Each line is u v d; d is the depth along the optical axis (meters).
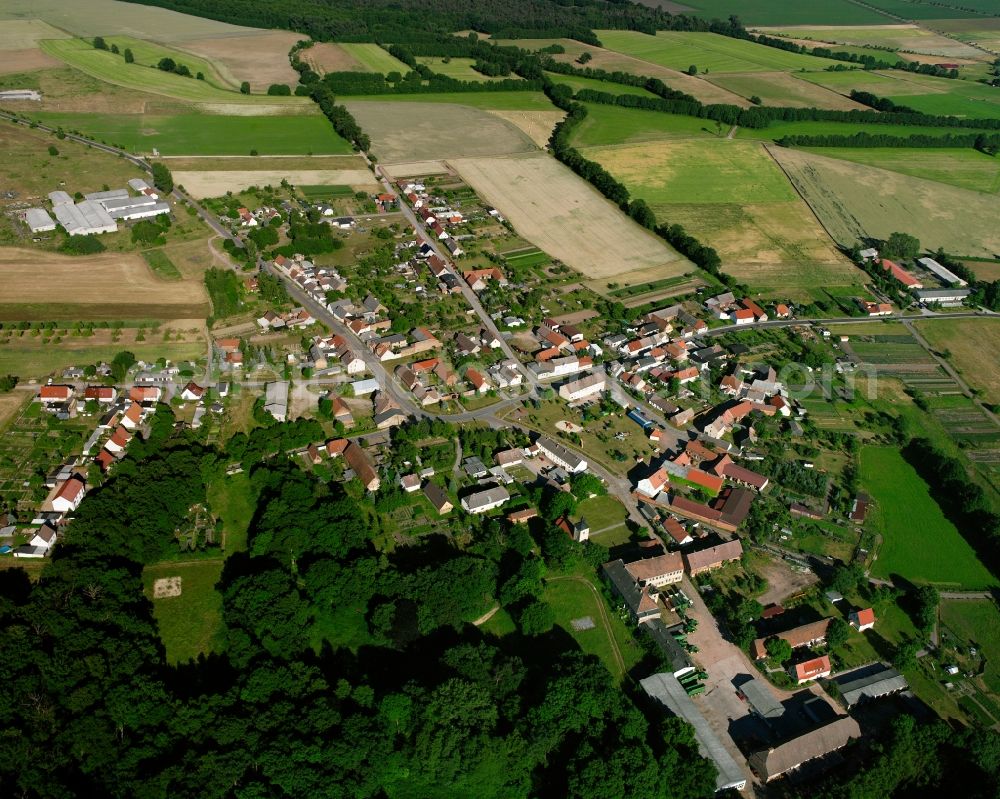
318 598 176.62
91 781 141.25
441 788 150.38
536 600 183.50
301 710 151.75
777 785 155.62
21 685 147.25
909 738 158.12
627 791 143.75
